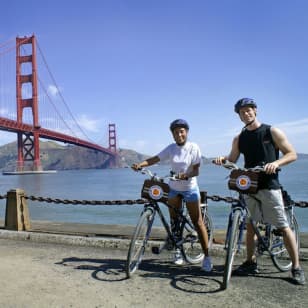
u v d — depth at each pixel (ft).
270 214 11.27
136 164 12.60
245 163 11.70
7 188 165.48
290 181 137.39
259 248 11.98
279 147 11.04
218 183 140.67
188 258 13.37
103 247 15.97
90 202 18.53
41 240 17.29
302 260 13.42
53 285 11.28
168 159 12.77
